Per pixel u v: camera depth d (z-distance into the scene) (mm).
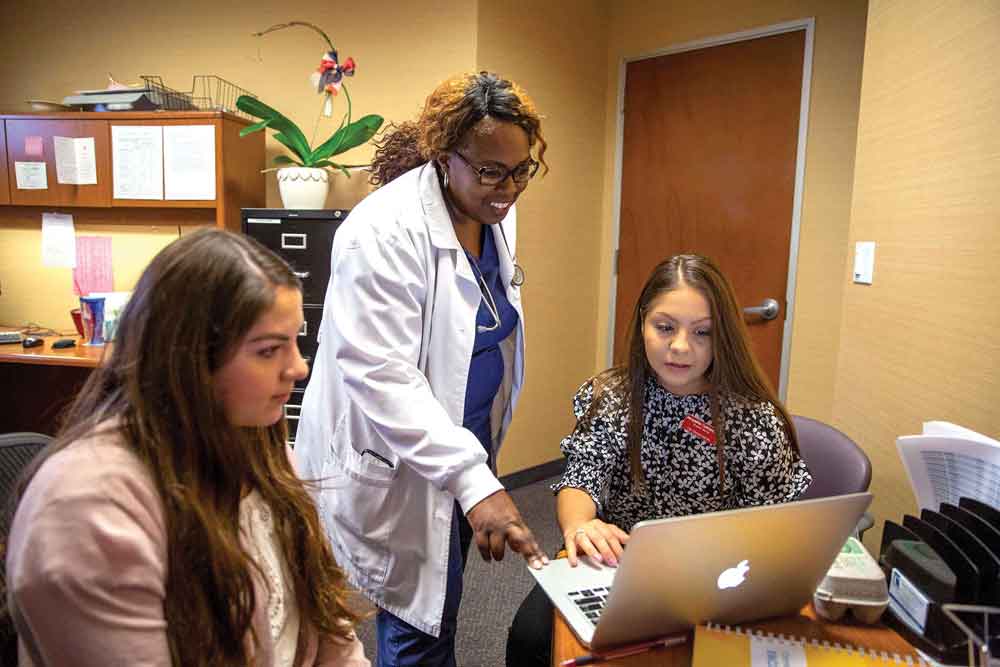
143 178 2682
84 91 2760
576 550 973
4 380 3133
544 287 3117
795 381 2814
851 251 1908
